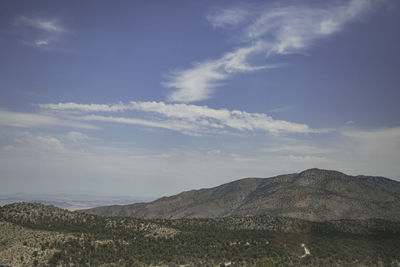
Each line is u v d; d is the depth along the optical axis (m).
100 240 168.00
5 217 173.88
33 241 156.00
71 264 145.38
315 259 168.50
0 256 143.88
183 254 166.25
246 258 165.12
